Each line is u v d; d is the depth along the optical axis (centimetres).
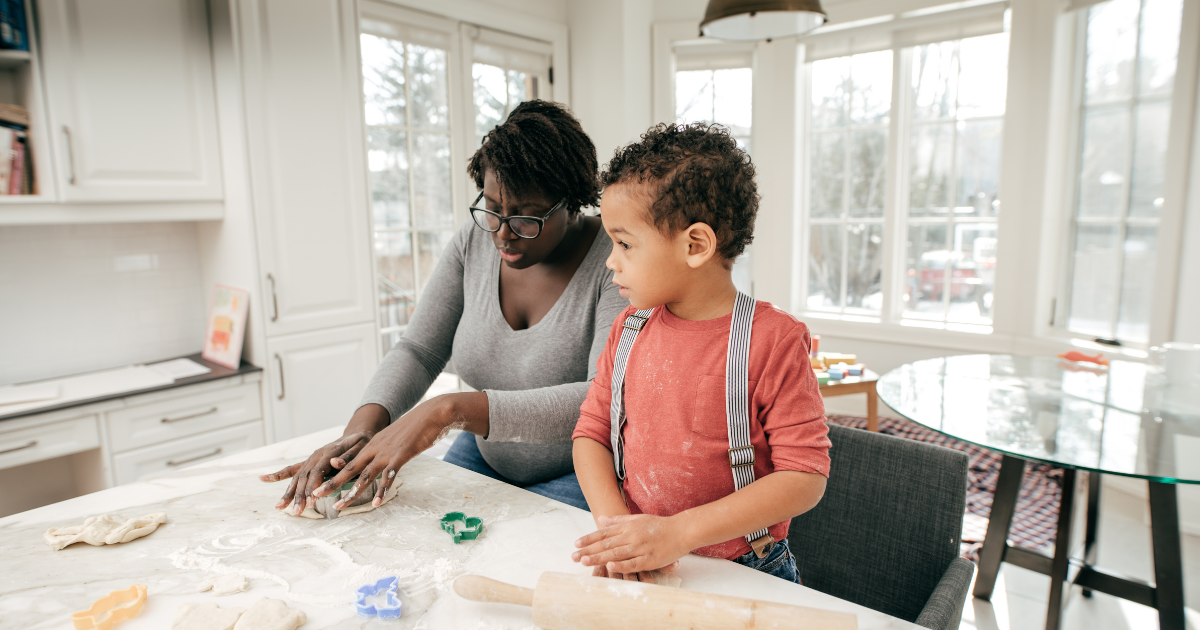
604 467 86
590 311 118
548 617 63
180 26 218
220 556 79
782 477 72
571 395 105
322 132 244
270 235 232
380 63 288
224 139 229
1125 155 274
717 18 212
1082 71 292
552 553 79
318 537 83
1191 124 241
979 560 192
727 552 79
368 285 263
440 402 96
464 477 103
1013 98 307
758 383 75
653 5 375
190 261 255
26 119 192
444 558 78
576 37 373
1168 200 249
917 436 329
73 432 195
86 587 72
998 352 324
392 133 296
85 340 231
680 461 78
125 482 207
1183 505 235
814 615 58
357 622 66
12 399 192
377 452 92
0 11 179
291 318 241
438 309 135
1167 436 136
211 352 244
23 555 79
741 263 394
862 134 356
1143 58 263
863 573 109
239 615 66
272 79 228
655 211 72
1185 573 208
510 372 123
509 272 124
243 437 234
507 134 104
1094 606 191
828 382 270
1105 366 195
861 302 371
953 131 334
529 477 127
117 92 205
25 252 217
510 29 340
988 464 292
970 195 333
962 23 321
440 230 321
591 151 113
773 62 362
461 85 322
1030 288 312
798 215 375
